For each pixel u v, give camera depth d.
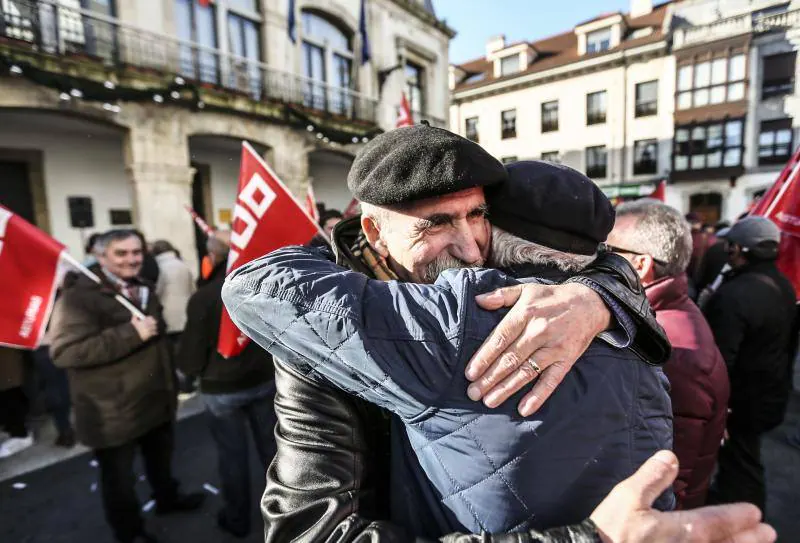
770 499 2.53
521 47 21.53
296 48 8.95
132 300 2.20
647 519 0.50
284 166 8.70
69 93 5.64
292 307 0.62
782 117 14.80
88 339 1.97
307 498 0.61
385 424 0.72
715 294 2.01
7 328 1.96
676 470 0.56
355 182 0.77
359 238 0.87
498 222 0.76
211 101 7.39
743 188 16.08
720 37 15.69
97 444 2.04
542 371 0.55
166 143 6.93
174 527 2.44
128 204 7.75
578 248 0.74
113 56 6.34
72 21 6.12
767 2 14.59
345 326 0.58
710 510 0.53
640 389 0.64
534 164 0.79
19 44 5.53
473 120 22.58
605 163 19.17
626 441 0.59
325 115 9.33
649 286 1.35
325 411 0.66
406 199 0.70
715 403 1.22
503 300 0.60
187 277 4.50
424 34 12.03
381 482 0.72
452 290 0.62
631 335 0.64
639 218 1.37
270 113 8.28
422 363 0.56
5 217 1.97
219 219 9.10
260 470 3.01
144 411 2.14
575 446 0.55
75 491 2.83
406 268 0.76
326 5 9.41
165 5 7.03
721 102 15.96
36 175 6.83
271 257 0.74
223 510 2.38
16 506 2.68
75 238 7.20
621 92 18.34
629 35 19.78
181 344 2.27
